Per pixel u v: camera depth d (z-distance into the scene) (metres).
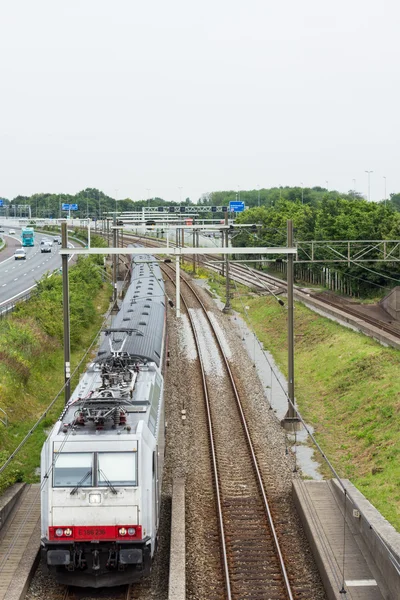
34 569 17.38
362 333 43.03
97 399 18.22
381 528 17.61
